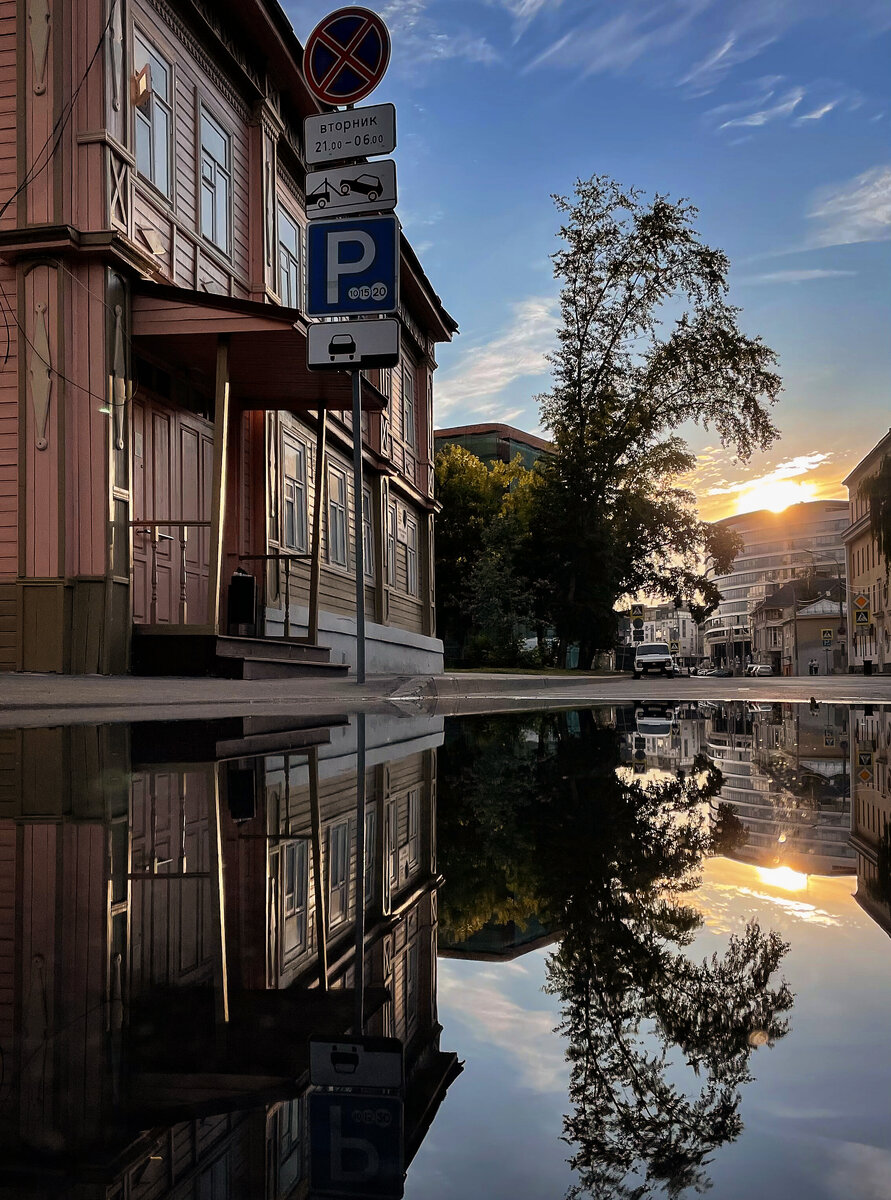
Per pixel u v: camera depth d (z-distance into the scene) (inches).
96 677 339.3
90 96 370.0
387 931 43.0
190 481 475.5
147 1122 21.3
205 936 42.3
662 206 1237.7
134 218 400.8
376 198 292.2
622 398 1298.0
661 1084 23.4
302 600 621.6
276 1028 28.8
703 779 112.5
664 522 1496.1
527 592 1353.3
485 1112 21.7
